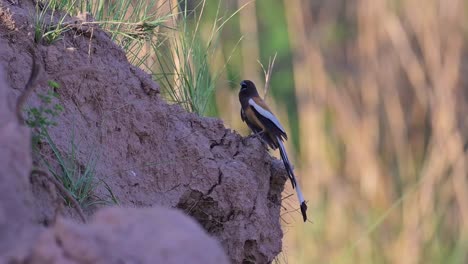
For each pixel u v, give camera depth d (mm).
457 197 24156
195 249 5773
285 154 12680
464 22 26312
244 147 11820
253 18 23594
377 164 24047
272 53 28562
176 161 11078
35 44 10117
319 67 24750
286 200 15258
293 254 21672
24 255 5445
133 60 12641
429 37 25922
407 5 26469
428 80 25953
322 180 23344
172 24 13391
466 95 26547
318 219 22516
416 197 23766
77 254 5441
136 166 10688
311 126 23906
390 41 25734
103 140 10375
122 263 5516
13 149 6008
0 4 10039
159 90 11203
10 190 5812
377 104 24984
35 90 9656
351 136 24328
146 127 10898
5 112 6230
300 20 25594
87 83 10391
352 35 28578
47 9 10914
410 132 25812
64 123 9867
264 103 13578
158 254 5652
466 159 25141
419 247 23234
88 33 10727
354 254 22375
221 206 11148
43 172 7688
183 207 11109
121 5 12438
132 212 5988
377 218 23266
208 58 13977
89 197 9562
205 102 13016
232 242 11164
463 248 23531
